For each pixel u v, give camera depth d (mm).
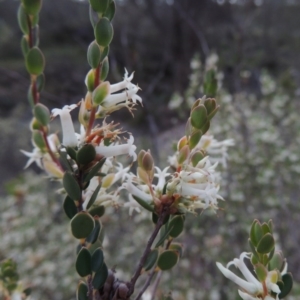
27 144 9539
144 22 9672
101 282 875
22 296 1396
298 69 8719
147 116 4422
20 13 1037
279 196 4281
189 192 899
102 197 988
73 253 4613
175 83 6930
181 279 3928
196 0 8711
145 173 928
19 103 10641
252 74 6559
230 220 3857
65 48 9438
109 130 896
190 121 926
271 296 879
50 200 5273
